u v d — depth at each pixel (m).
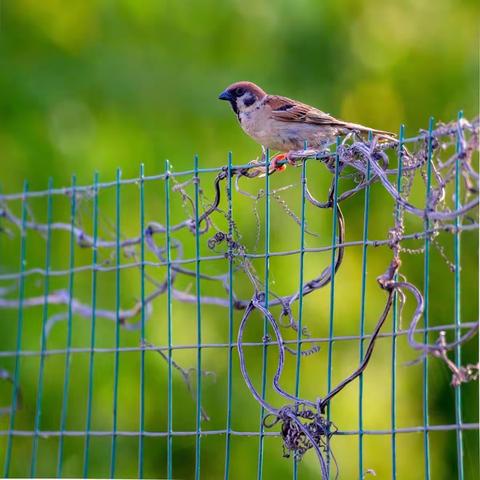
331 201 6.78
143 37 13.90
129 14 13.97
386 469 12.81
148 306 9.17
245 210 12.39
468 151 5.98
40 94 13.61
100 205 12.67
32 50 13.93
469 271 13.95
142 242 7.97
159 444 12.46
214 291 12.23
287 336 12.50
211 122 13.46
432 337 13.34
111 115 13.48
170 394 7.54
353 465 12.57
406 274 13.77
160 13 13.95
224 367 12.48
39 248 12.76
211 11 13.96
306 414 6.50
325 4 14.24
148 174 13.02
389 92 14.45
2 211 9.66
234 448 12.43
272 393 12.48
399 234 6.32
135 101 13.53
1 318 12.58
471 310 13.87
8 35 13.93
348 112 14.22
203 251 12.18
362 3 14.51
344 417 12.67
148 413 12.33
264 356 6.81
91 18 13.97
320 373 12.66
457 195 6.02
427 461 6.00
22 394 12.43
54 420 12.41
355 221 13.65
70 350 8.53
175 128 13.41
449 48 14.59
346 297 13.13
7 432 9.07
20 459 12.62
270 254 6.92
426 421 6.06
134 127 13.38
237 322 12.41
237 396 12.47
